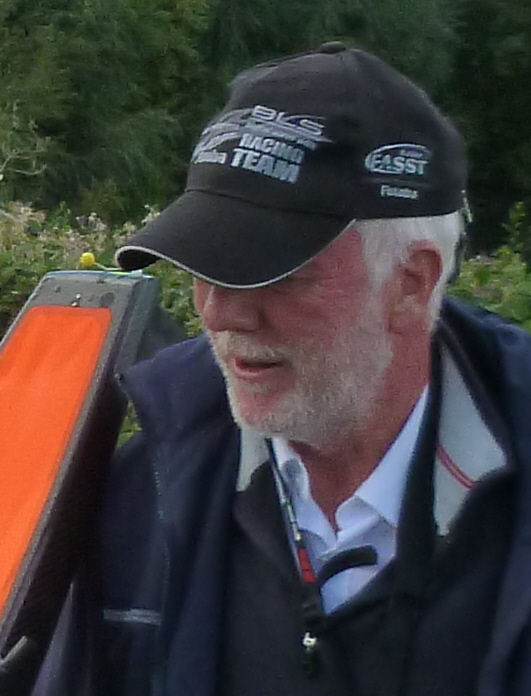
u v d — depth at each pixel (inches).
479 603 61.0
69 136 666.8
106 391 75.7
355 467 63.9
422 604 61.6
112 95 679.7
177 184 730.2
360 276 59.8
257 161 59.3
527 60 969.5
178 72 733.9
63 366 79.4
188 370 70.1
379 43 854.5
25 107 614.5
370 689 61.8
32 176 589.3
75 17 658.8
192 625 64.9
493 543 61.6
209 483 67.4
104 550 71.7
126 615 69.9
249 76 62.8
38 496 73.4
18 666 69.1
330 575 63.6
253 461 66.7
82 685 72.2
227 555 66.2
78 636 72.6
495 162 1000.2
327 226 58.8
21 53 639.1
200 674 64.4
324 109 59.4
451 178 61.6
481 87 988.6
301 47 820.0
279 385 61.4
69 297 83.5
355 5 832.9
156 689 65.2
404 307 61.6
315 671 62.8
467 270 177.9
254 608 64.9
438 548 61.8
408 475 63.3
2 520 74.7
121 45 673.0
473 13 966.4
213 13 785.6
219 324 60.9
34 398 79.1
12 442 77.8
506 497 61.9
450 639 60.8
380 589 62.4
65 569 72.3
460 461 62.5
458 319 66.7
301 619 63.6
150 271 214.8
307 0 818.2
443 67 899.4
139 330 79.0
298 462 64.4
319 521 64.6
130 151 675.4
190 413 68.7
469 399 63.7
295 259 58.2
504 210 1001.5
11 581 70.8
